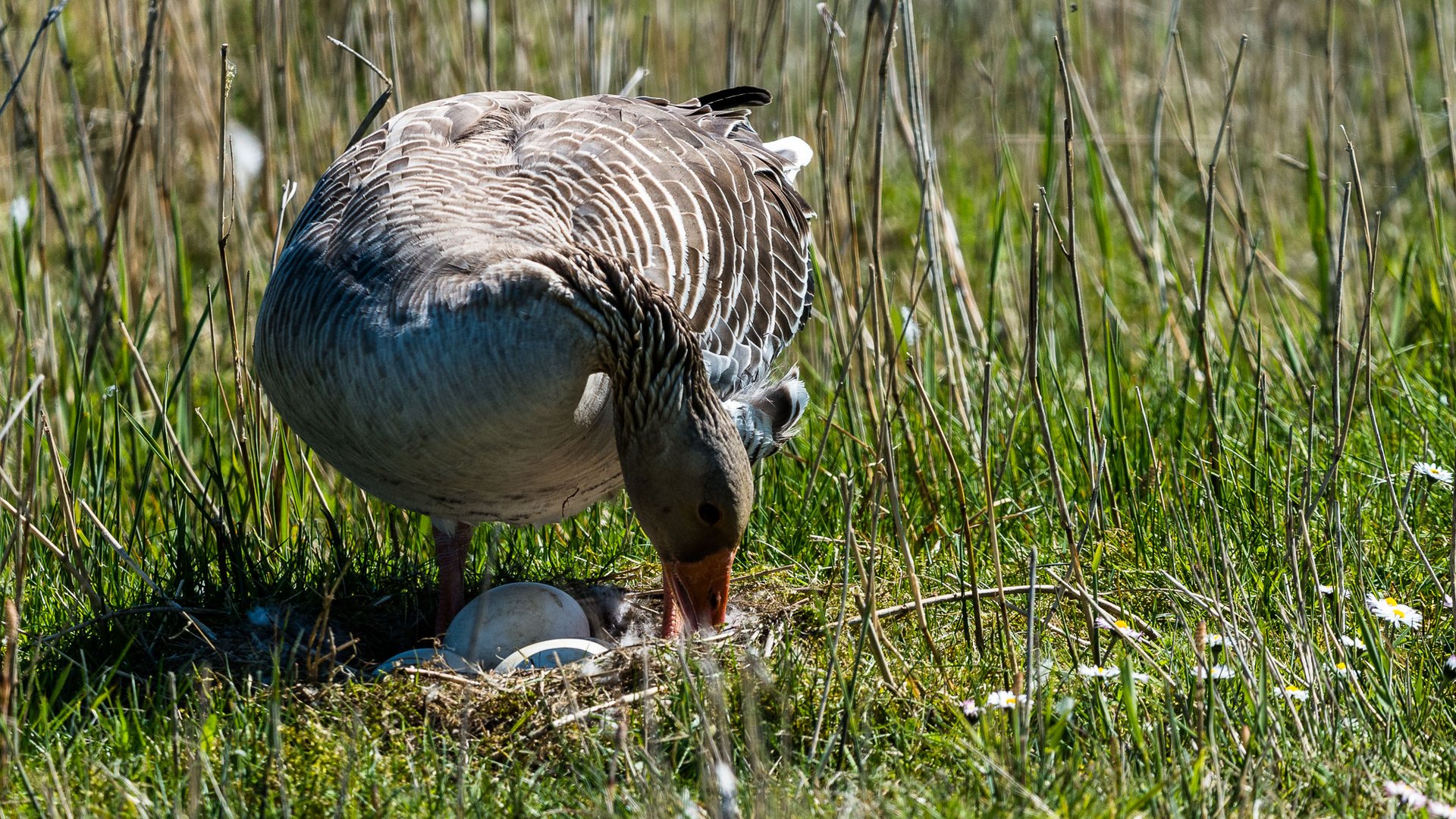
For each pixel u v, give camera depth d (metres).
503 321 7.40
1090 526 8.98
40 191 10.81
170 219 12.73
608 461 8.82
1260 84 16.41
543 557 10.27
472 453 7.74
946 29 15.47
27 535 8.20
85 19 16.41
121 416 11.47
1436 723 7.48
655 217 8.94
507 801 6.68
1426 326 12.53
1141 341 13.35
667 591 9.00
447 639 8.66
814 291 11.77
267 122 12.41
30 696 7.43
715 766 6.63
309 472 10.42
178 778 6.76
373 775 6.85
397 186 8.27
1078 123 14.00
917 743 7.36
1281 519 9.43
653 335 7.85
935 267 10.89
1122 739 7.21
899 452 10.92
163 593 8.82
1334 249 13.48
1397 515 8.74
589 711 7.39
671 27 15.21
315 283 7.86
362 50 13.07
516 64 13.36
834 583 9.29
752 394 9.41
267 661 8.28
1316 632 8.35
